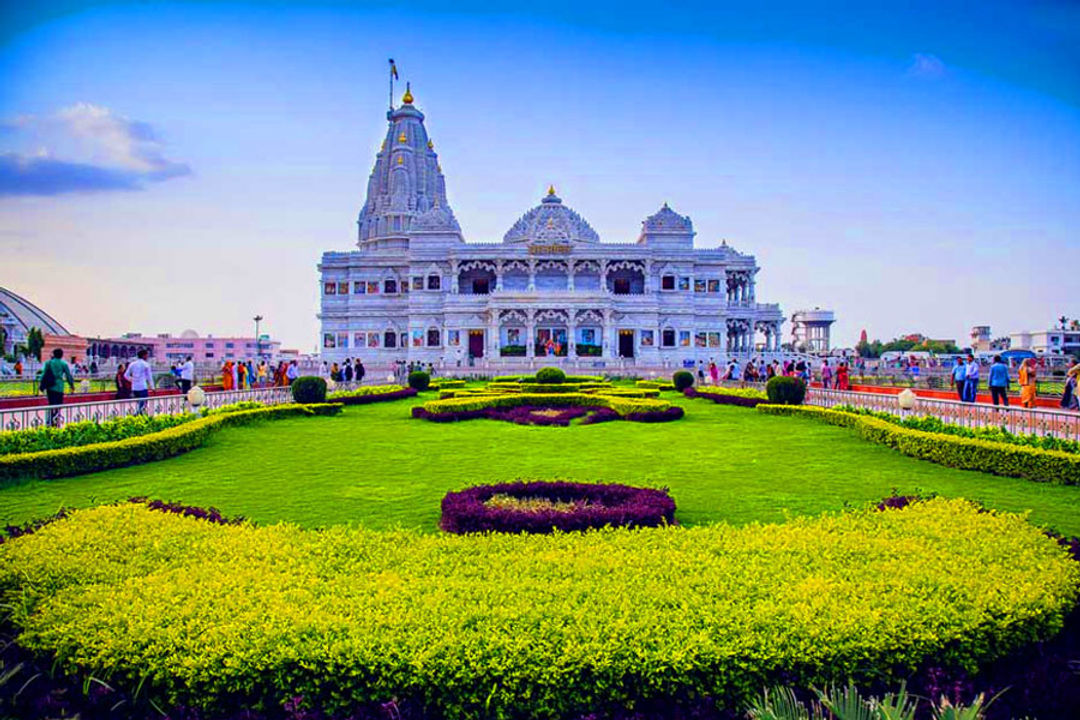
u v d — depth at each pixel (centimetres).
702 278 8038
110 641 609
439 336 7838
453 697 574
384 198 9275
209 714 586
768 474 1631
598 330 7550
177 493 1442
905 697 538
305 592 693
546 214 8056
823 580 704
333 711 571
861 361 6644
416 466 1750
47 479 1577
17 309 13225
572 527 1041
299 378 3138
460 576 746
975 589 684
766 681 583
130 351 12144
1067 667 643
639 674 574
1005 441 1778
